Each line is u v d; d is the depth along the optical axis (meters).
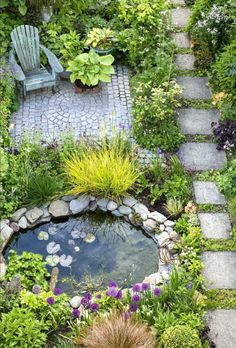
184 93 8.05
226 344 5.88
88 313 5.87
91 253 6.64
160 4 8.46
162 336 5.54
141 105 7.46
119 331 5.36
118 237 6.80
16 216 6.68
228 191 7.02
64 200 6.87
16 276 6.06
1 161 6.75
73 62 7.84
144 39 8.16
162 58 8.02
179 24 8.94
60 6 8.34
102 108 7.89
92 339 5.36
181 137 7.46
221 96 7.81
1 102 7.43
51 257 6.55
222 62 7.73
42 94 7.98
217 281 6.32
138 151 7.39
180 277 6.12
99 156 6.87
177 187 6.98
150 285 6.20
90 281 6.31
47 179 6.80
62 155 7.00
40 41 8.17
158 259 6.58
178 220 6.73
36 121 7.69
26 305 5.95
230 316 6.07
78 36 8.18
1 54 8.05
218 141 7.46
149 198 7.00
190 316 5.83
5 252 6.59
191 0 9.23
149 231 6.74
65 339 5.84
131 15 8.37
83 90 8.00
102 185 6.79
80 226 6.87
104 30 8.16
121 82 8.22
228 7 8.20
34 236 6.75
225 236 6.70
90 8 8.72
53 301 5.84
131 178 6.90
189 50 8.58
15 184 6.80
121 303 5.94
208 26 8.17
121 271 6.48
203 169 7.29
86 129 7.64
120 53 8.41
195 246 6.52
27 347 5.64
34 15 8.36
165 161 7.31
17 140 7.46
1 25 8.09
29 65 7.92
